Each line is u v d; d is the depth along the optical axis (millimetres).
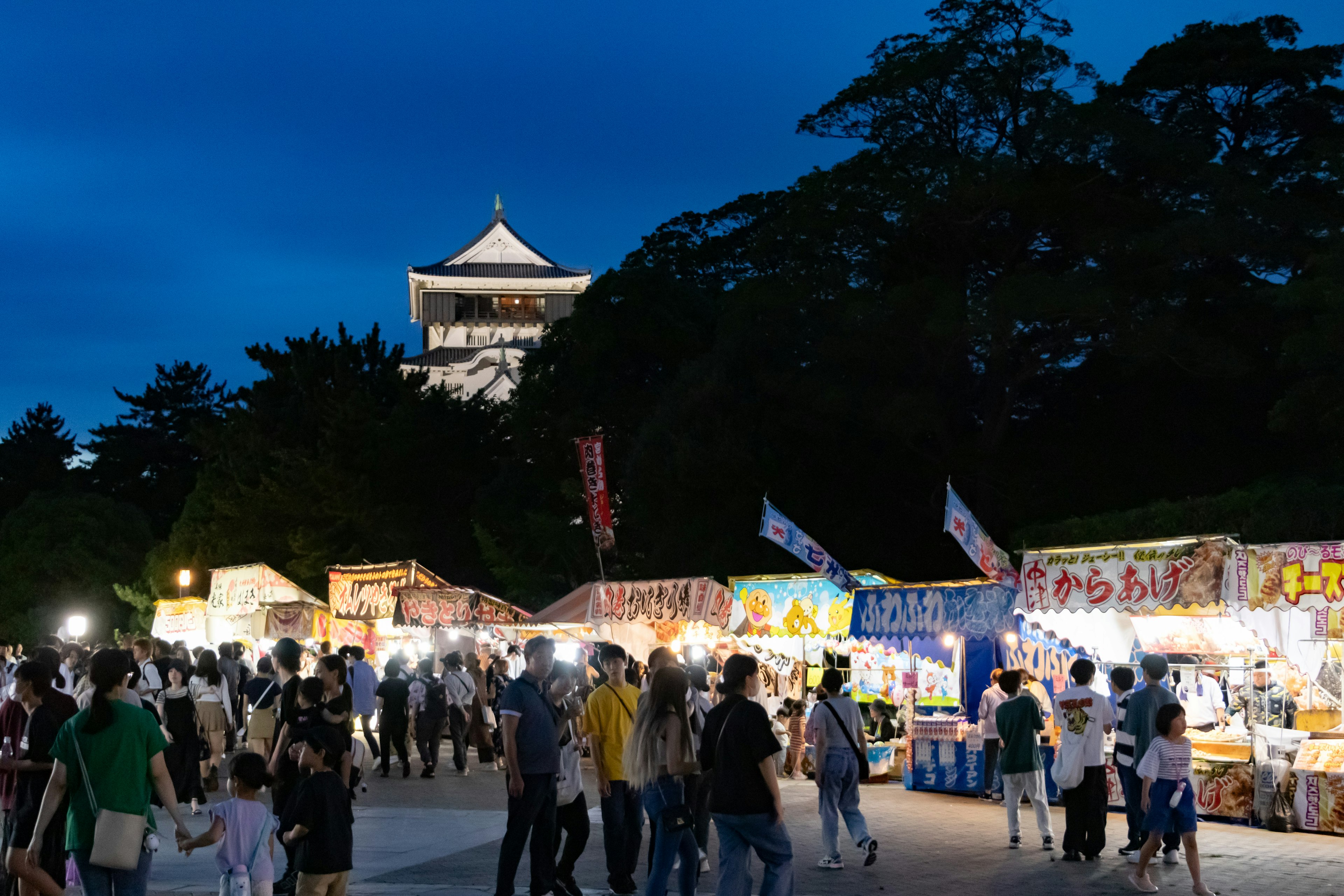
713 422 31875
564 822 8773
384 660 25781
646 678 15805
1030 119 31375
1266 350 29484
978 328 27625
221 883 7512
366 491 43750
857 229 31641
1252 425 30453
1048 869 10086
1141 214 29812
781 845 7000
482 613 21812
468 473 47125
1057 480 29797
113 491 74750
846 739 10242
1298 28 35281
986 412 30969
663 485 32938
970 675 16812
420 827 12516
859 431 31797
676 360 39656
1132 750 10469
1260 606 12531
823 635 18484
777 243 34531
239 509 45844
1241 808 12898
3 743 7703
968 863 10391
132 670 12797
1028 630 15555
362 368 54219
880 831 12266
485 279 109062
